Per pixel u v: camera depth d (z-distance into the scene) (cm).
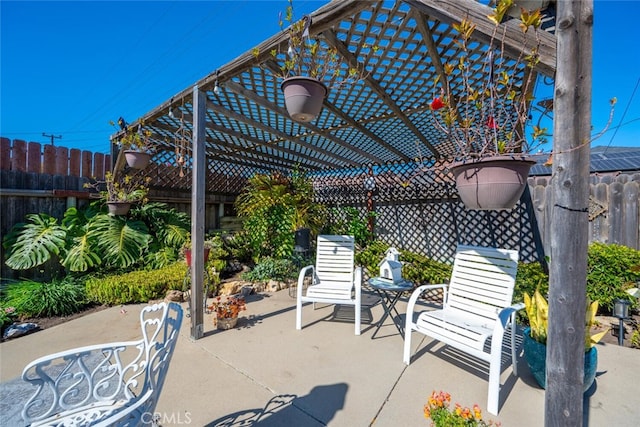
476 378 228
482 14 159
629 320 320
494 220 452
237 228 645
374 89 294
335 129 408
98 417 131
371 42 239
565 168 128
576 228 127
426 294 426
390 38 235
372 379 225
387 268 327
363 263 500
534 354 211
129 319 332
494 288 255
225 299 407
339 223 609
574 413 131
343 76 276
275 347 274
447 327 232
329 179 652
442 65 255
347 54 247
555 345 134
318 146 504
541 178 414
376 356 259
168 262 468
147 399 129
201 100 299
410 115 365
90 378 135
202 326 293
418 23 211
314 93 215
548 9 140
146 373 135
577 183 126
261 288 461
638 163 489
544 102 181
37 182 420
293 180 586
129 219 481
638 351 264
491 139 185
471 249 279
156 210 509
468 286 271
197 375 227
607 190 381
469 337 216
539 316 216
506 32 152
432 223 516
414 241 536
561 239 131
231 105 340
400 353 265
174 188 554
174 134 434
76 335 292
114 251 432
